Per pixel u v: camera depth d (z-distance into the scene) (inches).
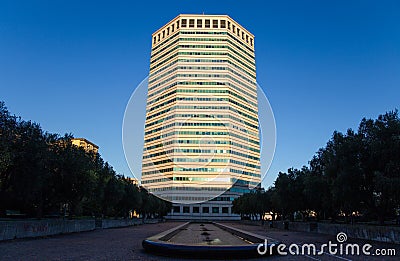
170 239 1053.8
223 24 4601.4
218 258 590.9
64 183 1350.9
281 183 2042.3
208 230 1932.8
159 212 4234.7
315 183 1664.6
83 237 1117.1
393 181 1031.0
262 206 2923.2
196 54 3961.6
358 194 1218.0
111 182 1990.7
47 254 631.8
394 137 1115.9
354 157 1218.0
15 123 1081.4
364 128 1259.8
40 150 1125.7
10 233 911.7
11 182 1089.4
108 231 1549.0
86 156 1485.0
